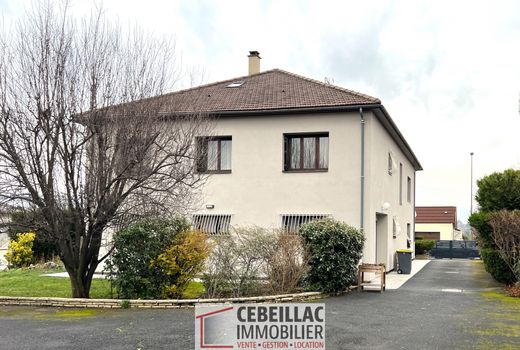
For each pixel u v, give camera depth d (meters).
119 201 11.89
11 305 12.19
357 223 17.92
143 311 11.34
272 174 18.91
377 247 21.64
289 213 18.59
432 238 53.69
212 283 12.87
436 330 9.62
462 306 12.66
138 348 8.01
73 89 11.92
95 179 11.66
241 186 19.16
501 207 20.12
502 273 17.23
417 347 8.29
